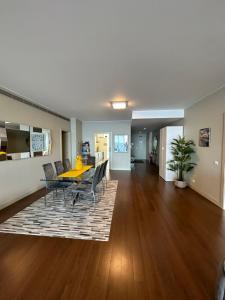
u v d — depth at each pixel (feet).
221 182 11.91
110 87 11.48
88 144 27.22
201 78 10.02
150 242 7.93
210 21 5.27
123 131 27.78
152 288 5.44
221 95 11.74
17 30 5.66
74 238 8.23
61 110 19.15
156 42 6.41
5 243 7.83
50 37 6.07
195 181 16.12
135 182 19.53
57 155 20.53
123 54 7.27
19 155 13.28
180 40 6.28
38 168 16.22
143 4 4.63
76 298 5.08
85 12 4.90
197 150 15.65
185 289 5.42
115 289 5.40
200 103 14.90
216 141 12.48
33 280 5.74
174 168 18.20
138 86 11.28
